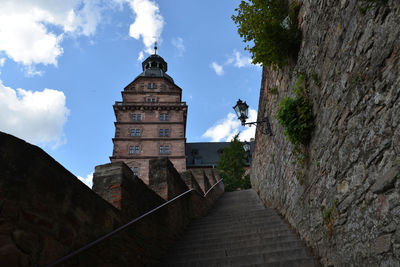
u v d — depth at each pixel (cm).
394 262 256
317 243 475
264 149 1134
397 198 246
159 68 5625
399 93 239
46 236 264
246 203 1362
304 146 536
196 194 1053
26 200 251
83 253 315
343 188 365
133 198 484
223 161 3266
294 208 633
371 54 285
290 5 555
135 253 448
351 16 327
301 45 527
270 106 868
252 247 564
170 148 4244
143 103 4672
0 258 213
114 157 4069
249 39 595
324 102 426
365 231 311
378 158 278
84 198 340
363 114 306
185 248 609
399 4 237
